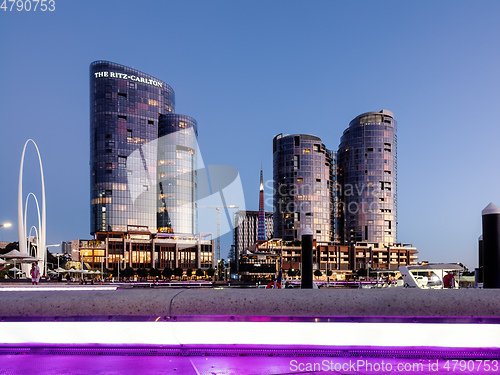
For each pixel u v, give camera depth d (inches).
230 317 158.1
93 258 6609.3
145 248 6825.8
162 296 161.6
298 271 6520.7
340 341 154.7
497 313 150.3
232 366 147.8
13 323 158.6
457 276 1080.8
